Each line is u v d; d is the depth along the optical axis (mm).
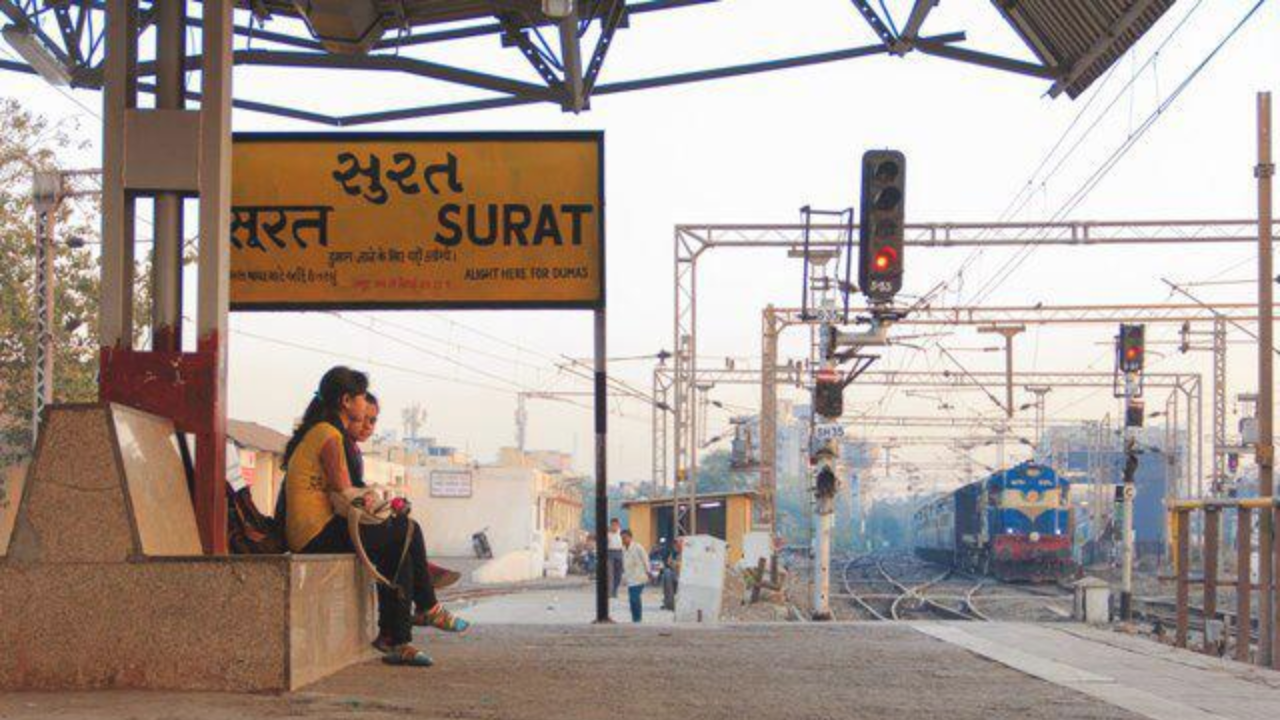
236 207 12984
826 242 34000
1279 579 15195
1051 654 10219
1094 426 72125
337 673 6930
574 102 13266
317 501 7340
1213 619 17625
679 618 20188
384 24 12312
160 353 7266
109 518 6039
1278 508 15336
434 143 13078
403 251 13031
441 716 5766
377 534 7422
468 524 70688
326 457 7277
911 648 10297
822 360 22656
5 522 29844
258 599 6008
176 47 7660
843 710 6422
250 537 7609
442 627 7793
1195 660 10227
